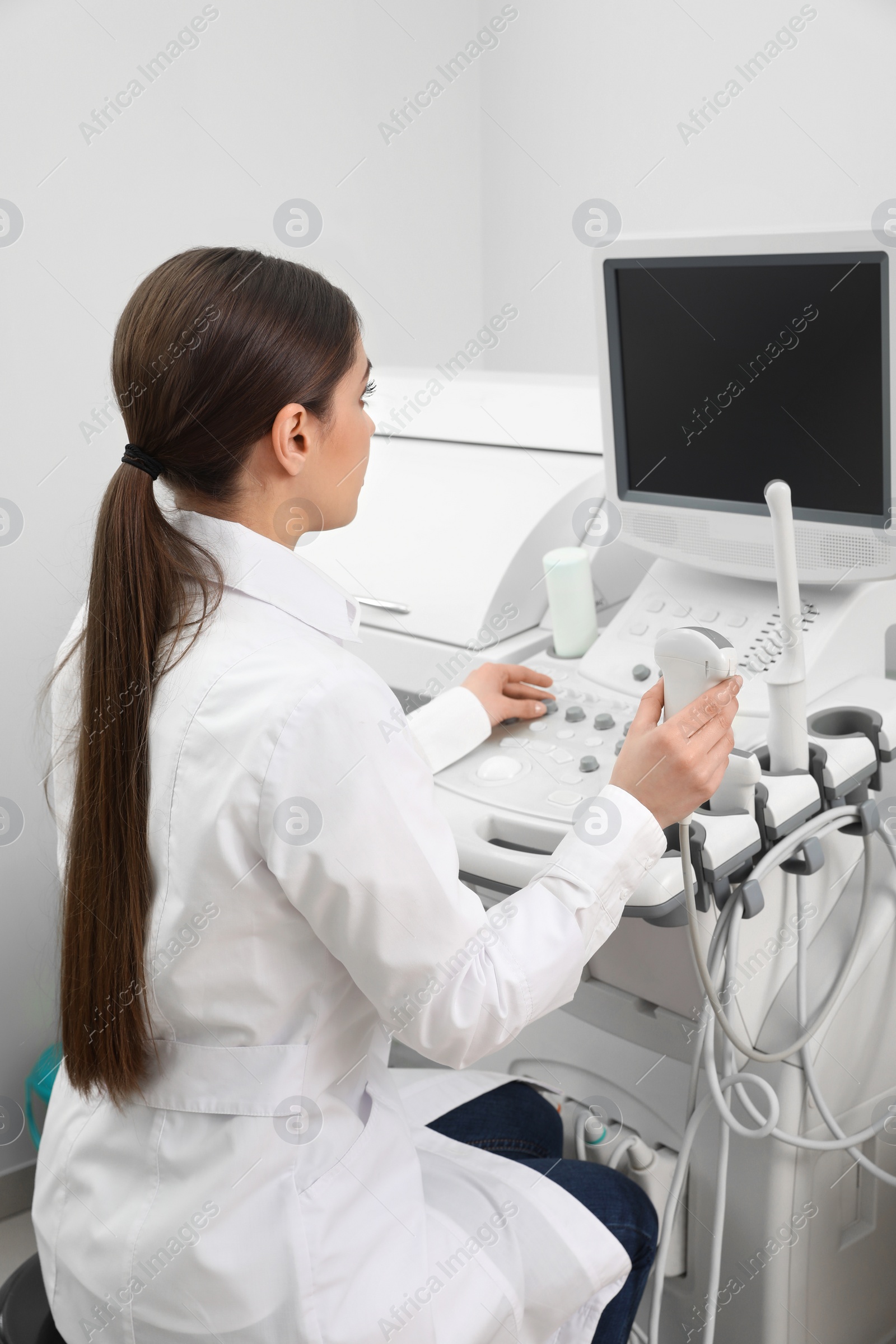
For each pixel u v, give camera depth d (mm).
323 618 784
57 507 1657
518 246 2082
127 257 1661
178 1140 763
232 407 745
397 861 716
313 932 748
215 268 752
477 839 1022
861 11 1487
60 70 1541
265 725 694
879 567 1094
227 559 767
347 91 1873
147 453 773
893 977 1184
